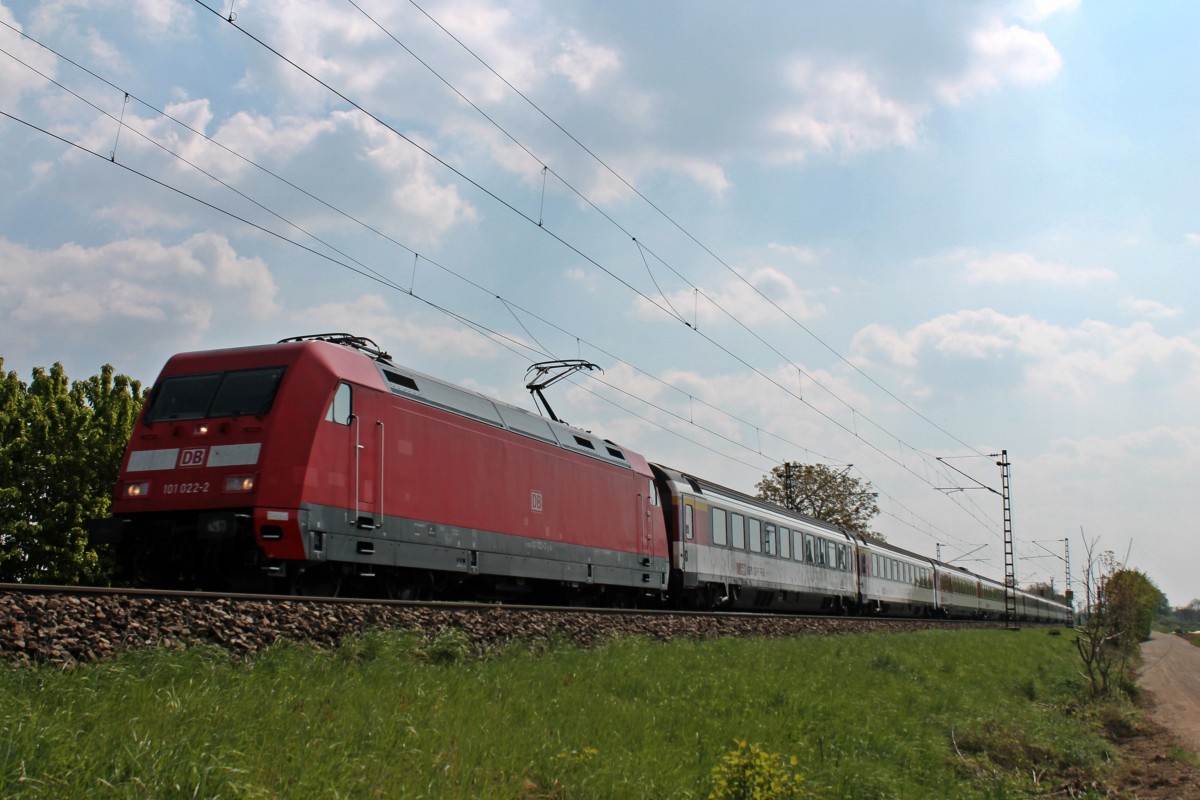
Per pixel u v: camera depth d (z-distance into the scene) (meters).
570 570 20.94
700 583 27.47
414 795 7.54
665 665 15.27
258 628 11.42
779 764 10.01
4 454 29.25
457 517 17.31
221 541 13.56
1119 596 25.09
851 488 64.12
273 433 13.90
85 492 30.03
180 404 14.55
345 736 8.38
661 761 10.11
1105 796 13.29
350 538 14.73
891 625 35.44
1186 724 21.75
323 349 14.82
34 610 9.41
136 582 14.78
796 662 18.62
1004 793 12.41
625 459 24.22
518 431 19.61
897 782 11.49
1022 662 28.47
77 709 7.79
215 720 8.00
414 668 11.37
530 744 9.54
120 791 6.34
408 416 16.25
